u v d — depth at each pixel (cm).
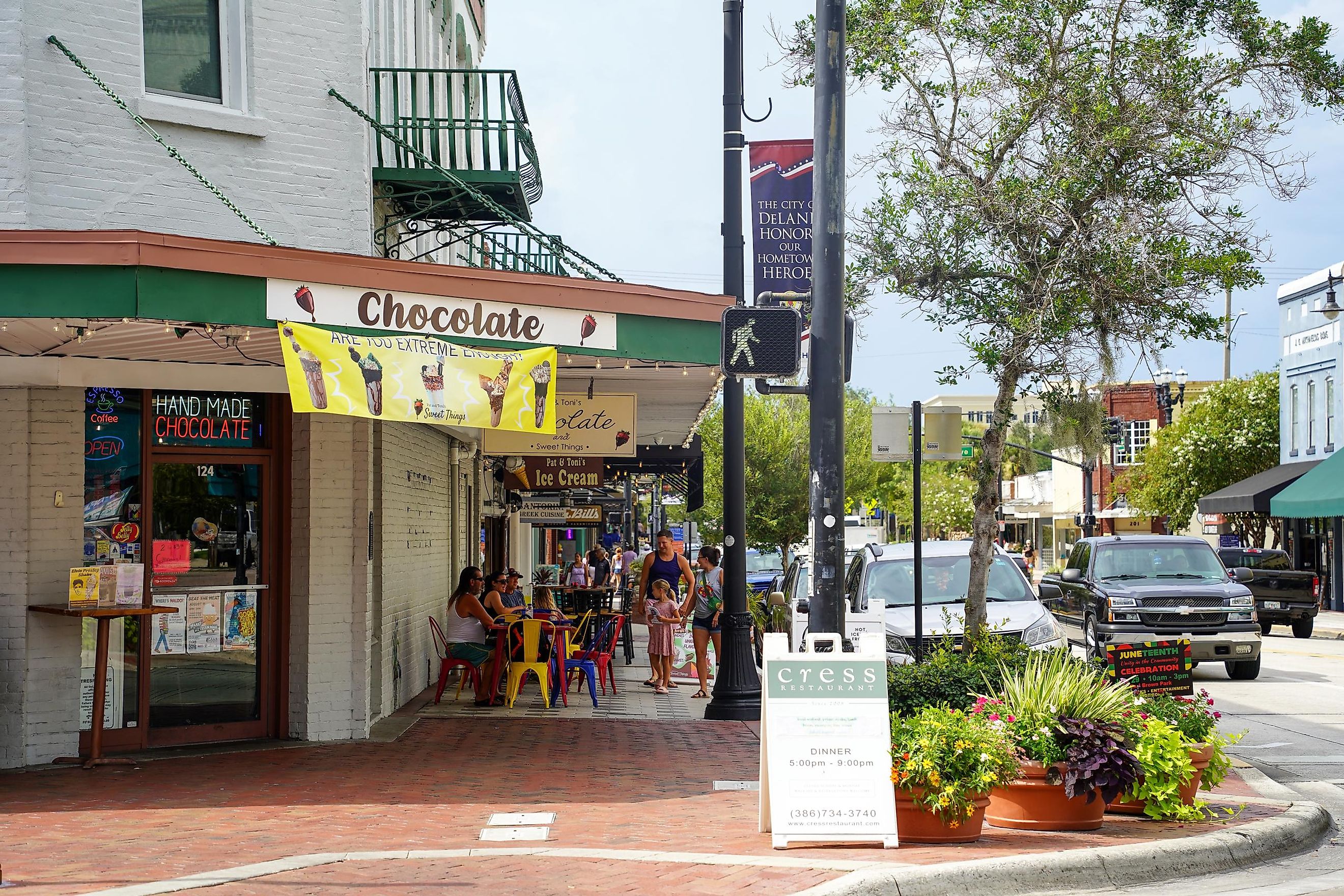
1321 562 3881
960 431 1144
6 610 1042
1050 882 686
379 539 1317
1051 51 1238
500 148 1309
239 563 1183
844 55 895
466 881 643
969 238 1241
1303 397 3944
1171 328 1248
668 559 1745
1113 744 786
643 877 655
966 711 945
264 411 1195
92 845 737
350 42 1212
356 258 917
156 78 1123
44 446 1060
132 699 1120
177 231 1098
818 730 758
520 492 2638
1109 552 2014
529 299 994
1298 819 838
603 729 1328
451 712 1452
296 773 1020
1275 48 1245
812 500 879
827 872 665
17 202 1014
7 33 1020
